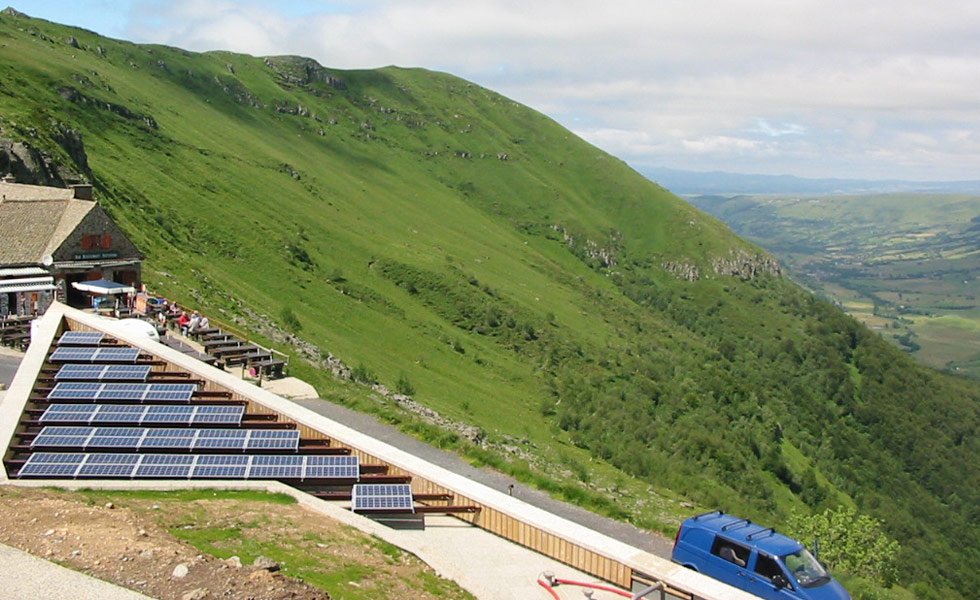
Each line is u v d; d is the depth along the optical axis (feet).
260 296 354.74
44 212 200.95
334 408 158.92
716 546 83.30
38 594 57.52
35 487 90.94
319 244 523.29
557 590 83.82
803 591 76.18
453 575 80.64
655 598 81.51
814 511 380.58
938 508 492.95
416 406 229.86
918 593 231.91
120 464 97.91
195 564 64.80
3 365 150.10
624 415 416.05
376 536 86.74
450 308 526.16
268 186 588.50
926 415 645.92
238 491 96.53
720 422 477.77
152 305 191.21
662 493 173.58
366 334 402.11
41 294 184.14
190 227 413.39
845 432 567.18
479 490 101.55
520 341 515.50
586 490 128.36
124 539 68.69
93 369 131.23
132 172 440.04
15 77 476.95
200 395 127.24
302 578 69.05
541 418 367.04
